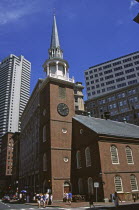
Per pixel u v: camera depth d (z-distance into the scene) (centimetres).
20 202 4291
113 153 3634
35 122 5809
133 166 3750
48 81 4756
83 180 3731
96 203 2920
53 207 2766
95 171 3438
